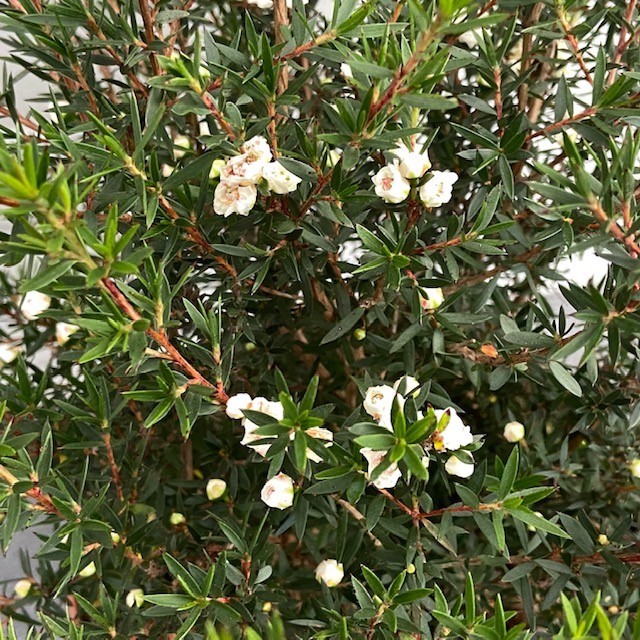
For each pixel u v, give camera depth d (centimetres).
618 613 25
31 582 27
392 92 16
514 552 28
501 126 23
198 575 19
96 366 23
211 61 19
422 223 22
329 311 28
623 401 25
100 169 19
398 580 18
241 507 26
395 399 15
